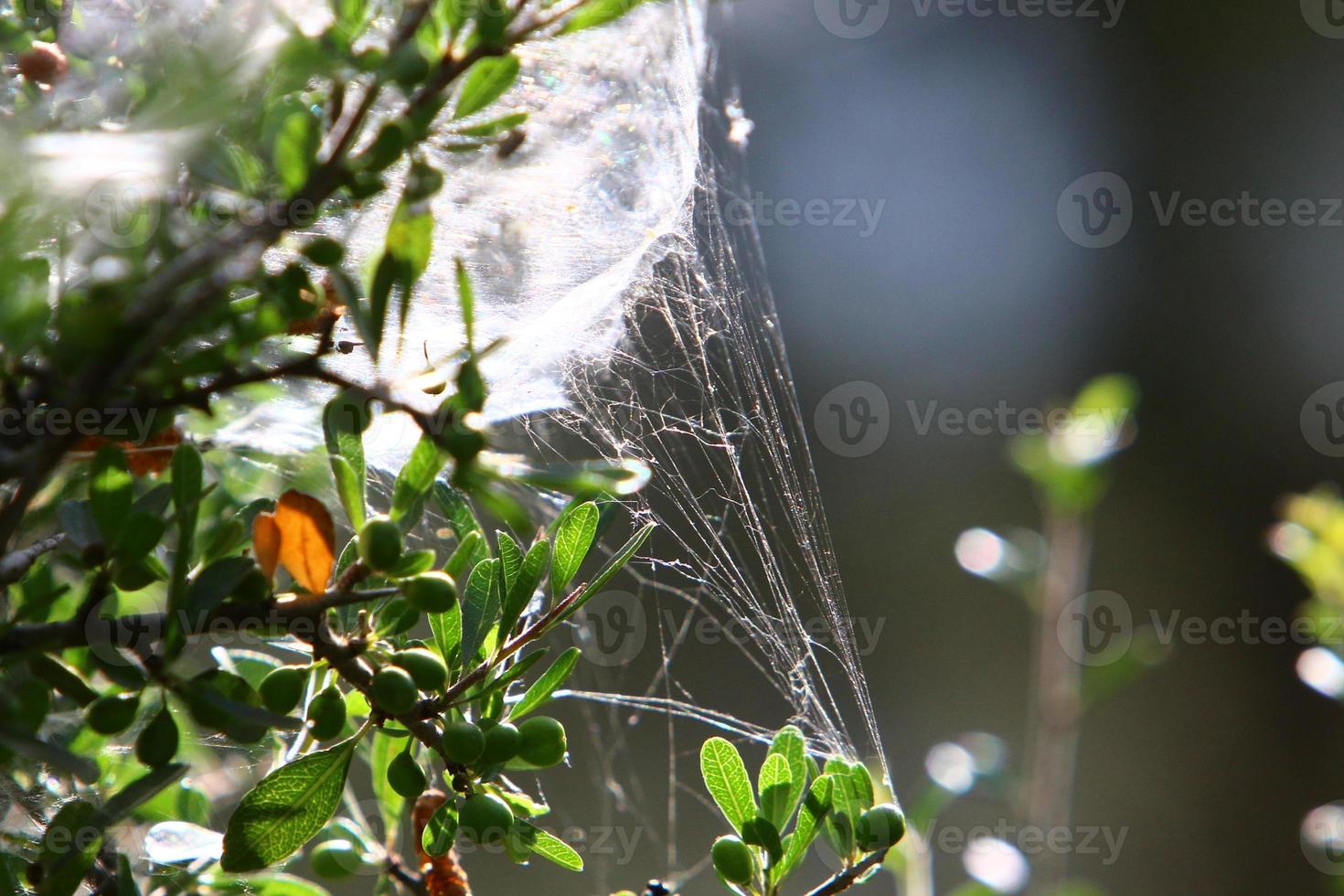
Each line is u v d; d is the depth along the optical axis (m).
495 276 1.15
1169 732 2.76
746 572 1.53
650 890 1.11
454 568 1.05
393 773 1.05
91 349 1.01
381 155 1.02
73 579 1.07
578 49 1.11
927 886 1.35
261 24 1.01
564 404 1.25
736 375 1.67
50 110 1.04
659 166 1.19
